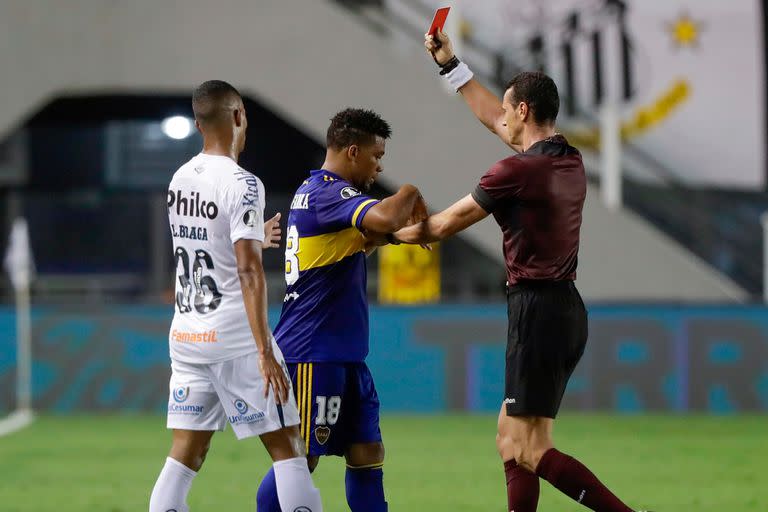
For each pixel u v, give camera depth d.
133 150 66.62
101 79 50.28
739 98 59.22
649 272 49.12
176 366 16.05
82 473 29.34
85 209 60.12
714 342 47.00
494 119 18.47
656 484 27.00
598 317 47.19
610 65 58.66
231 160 15.76
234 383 15.52
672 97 59.00
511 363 16.56
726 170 59.19
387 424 42.78
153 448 35.06
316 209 16.67
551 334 16.36
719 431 39.78
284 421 15.51
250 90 50.25
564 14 58.56
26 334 47.16
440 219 16.62
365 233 16.95
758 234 58.94
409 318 47.53
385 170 50.00
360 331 17.08
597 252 49.22
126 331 47.81
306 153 68.06
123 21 50.16
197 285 15.70
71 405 47.78
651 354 47.09
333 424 16.84
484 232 49.16
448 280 59.00
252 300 15.09
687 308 47.09
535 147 16.52
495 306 47.31
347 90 50.09
